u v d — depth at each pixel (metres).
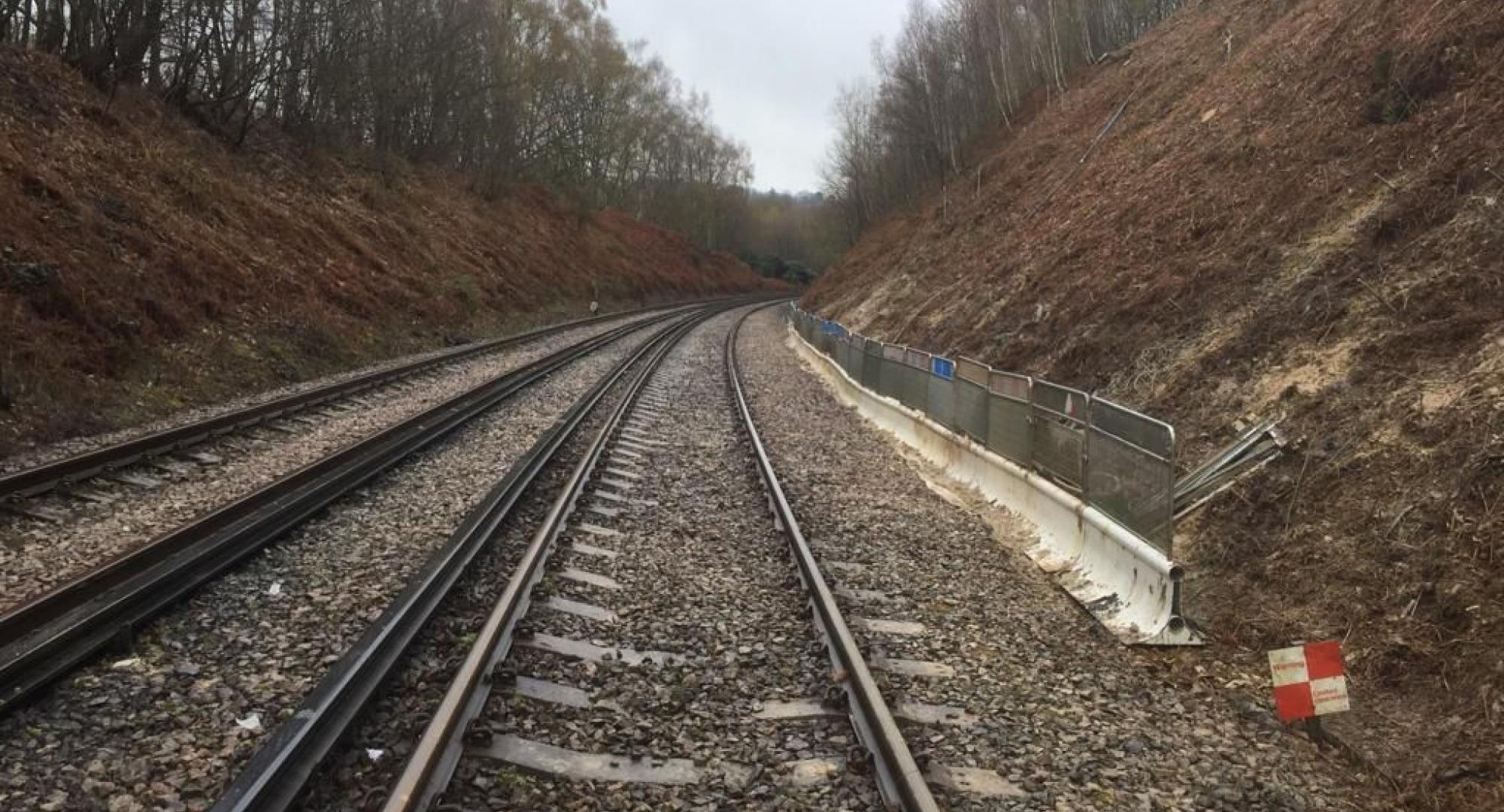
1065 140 30.45
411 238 32.38
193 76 26.42
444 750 4.08
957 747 4.72
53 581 6.35
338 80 32.12
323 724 4.25
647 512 9.42
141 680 4.87
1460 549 5.75
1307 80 13.87
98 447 10.38
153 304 15.16
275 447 11.23
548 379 20.44
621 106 74.56
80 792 3.82
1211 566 7.35
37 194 15.09
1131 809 4.22
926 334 23.06
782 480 11.38
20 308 12.23
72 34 22.28
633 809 3.97
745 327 45.56
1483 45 10.12
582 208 59.56
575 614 6.24
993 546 9.20
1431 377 7.20
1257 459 7.92
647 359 26.67
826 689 5.24
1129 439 7.34
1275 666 4.97
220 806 3.46
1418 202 9.04
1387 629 5.74
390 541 7.75
